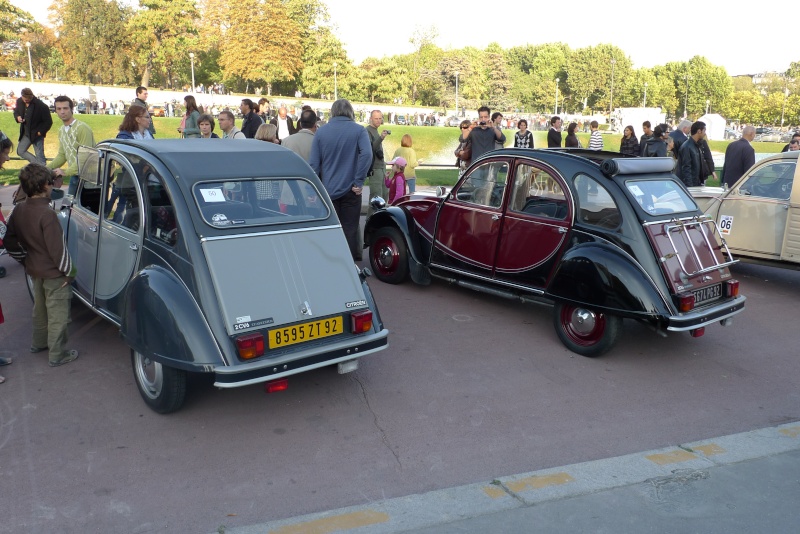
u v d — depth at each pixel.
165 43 71.81
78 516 3.31
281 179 4.73
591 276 5.41
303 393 4.84
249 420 4.40
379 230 7.71
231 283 4.13
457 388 4.99
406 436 4.25
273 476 3.74
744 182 8.28
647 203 5.56
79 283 5.52
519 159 6.20
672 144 12.45
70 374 4.98
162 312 4.05
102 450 3.95
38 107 10.83
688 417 4.65
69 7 73.25
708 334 6.45
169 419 4.37
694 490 3.53
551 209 5.93
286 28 76.38
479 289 6.61
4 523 3.23
